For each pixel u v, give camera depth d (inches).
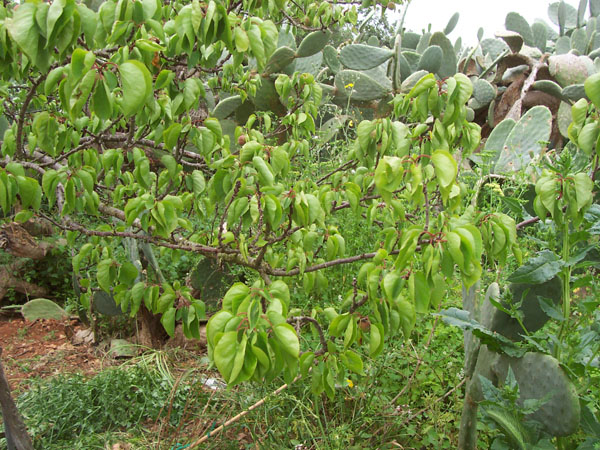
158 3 53.0
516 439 61.1
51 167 85.0
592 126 54.0
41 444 97.9
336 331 57.9
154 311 73.8
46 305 158.4
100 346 148.0
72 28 43.6
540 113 174.4
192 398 108.2
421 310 49.8
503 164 174.9
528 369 65.6
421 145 60.8
